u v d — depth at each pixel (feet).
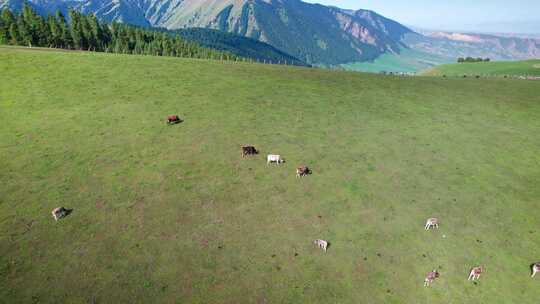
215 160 129.08
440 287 78.23
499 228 98.17
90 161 125.08
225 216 98.63
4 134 140.36
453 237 94.07
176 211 100.12
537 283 80.02
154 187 111.24
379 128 166.40
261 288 75.61
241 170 123.24
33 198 103.91
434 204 108.17
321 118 175.22
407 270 82.53
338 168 127.24
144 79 209.87
